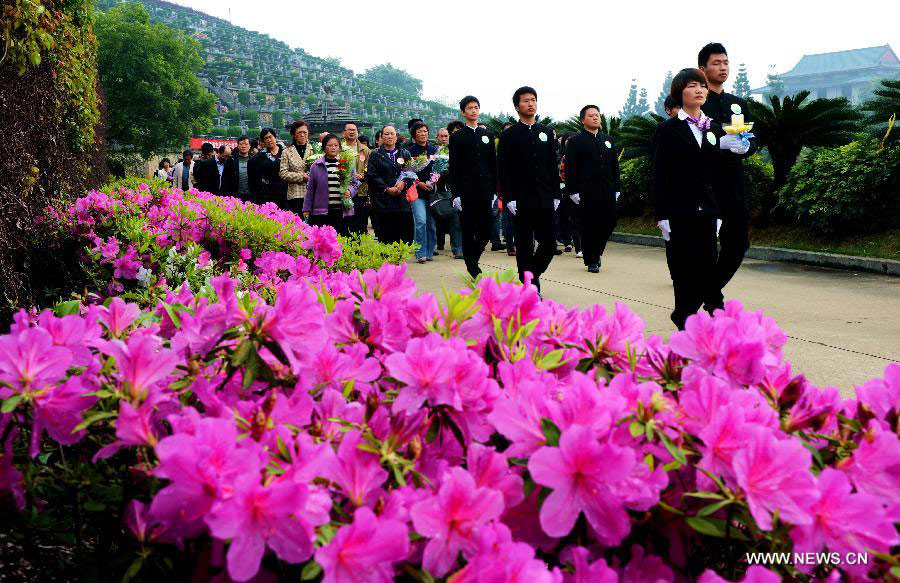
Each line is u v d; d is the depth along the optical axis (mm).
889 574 1113
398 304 1540
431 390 1224
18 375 1223
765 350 1397
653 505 1181
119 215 6344
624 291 8312
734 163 5730
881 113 11336
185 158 18562
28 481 1343
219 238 5887
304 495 973
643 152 16312
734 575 1280
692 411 1225
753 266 10500
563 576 1113
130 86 60938
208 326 1335
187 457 1000
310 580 1158
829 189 10961
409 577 1163
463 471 1075
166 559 1202
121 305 1594
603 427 1151
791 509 1037
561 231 13039
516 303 1601
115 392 1229
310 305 1313
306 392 1300
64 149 7406
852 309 7004
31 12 4980
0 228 4773
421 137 11805
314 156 11141
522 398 1194
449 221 12461
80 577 1386
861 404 1292
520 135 7602
